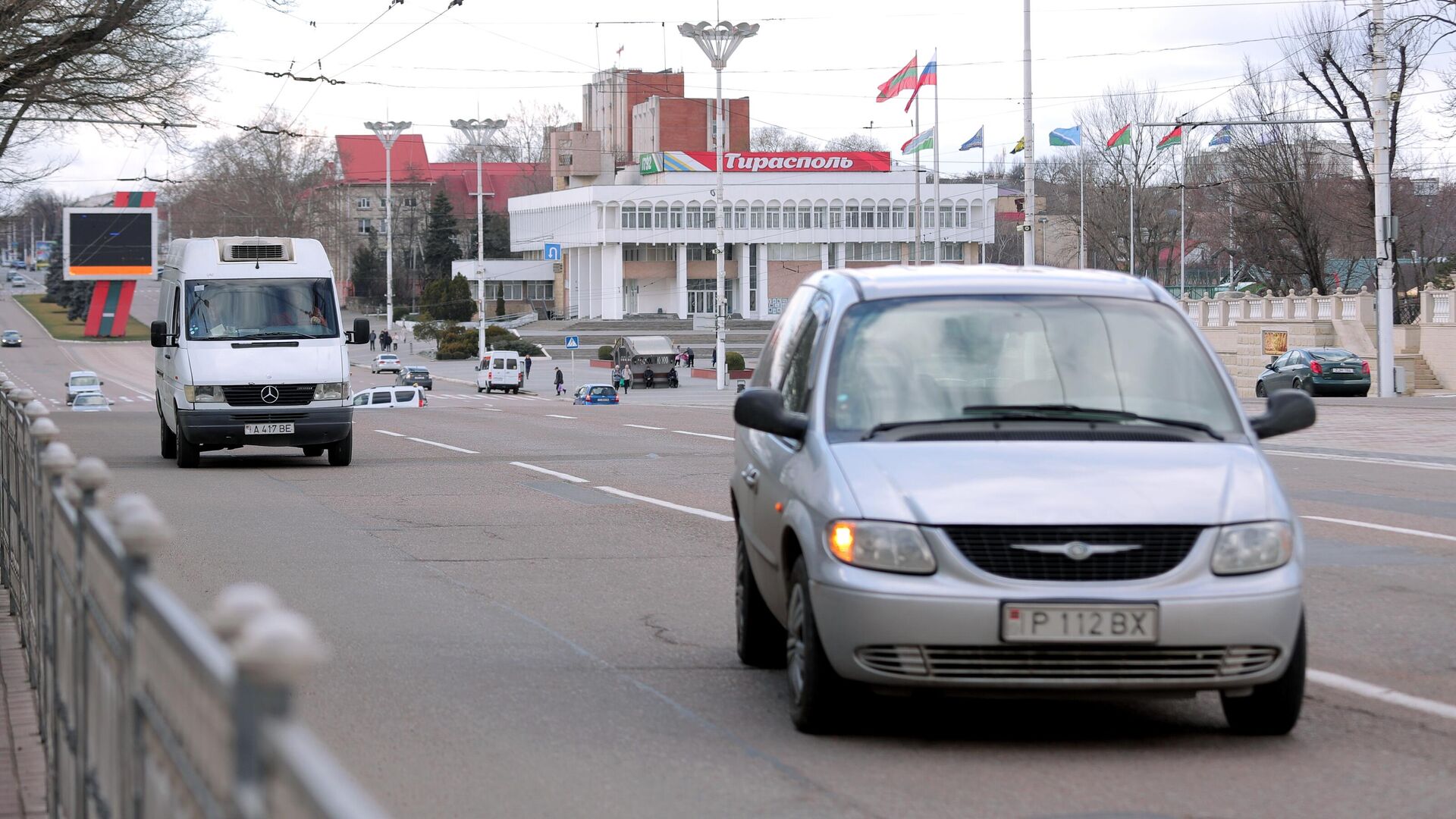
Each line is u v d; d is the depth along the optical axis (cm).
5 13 6556
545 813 1370
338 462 5325
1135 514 1524
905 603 1495
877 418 1728
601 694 1866
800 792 1423
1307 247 17812
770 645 2003
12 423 2186
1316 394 11250
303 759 489
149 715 783
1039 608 1484
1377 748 1571
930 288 1898
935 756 1551
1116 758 1535
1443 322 12444
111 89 7356
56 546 1362
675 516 3784
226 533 3475
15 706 1775
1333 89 15338
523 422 8144
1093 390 1762
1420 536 3294
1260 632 1510
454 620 2392
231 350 5119
